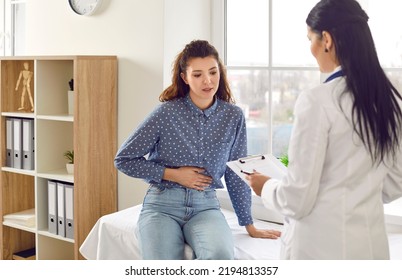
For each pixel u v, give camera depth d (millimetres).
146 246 2252
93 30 3281
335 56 1548
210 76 2307
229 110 2439
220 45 3195
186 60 2318
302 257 1579
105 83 3123
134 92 3123
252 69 3127
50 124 3305
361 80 1478
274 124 3119
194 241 2266
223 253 2150
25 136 3326
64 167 3400
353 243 1526
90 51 3309
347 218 1525
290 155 1552
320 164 1509
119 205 3254
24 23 3951
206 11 3209
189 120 2377
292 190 1527
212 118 2402
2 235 3463
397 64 2766
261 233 2480
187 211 2375
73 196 3088
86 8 3270
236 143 2492
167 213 2377
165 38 2986
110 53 3215
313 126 1506
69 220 3131
